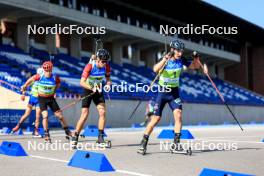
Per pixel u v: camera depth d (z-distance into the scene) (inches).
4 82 713.0
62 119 348.5
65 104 749.9
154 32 1247.5
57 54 1066.7
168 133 416.2
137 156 242.7
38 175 173.0
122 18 1181.1
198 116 1135.0
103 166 183.9
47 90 336.8
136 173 177.8
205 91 1346.0
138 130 700.7
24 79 783.7
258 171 184.5
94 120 815.7
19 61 887.1
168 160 223.3
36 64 916.0
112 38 1173.7
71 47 1123.9
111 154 253.8
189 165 203.6
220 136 472.4
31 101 452.1
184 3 1262.3
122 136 473.7
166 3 1246.3
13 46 971.3
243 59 1716.3
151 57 1382.9
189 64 256.7
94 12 1066.1
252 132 594.9
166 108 1002.7
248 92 1625.2
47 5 906.7
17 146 247.6
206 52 1476.4
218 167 196.9
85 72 289.9
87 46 1210.0
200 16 1405.0
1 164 206.8
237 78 1723.7
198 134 529.3
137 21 1245.1
